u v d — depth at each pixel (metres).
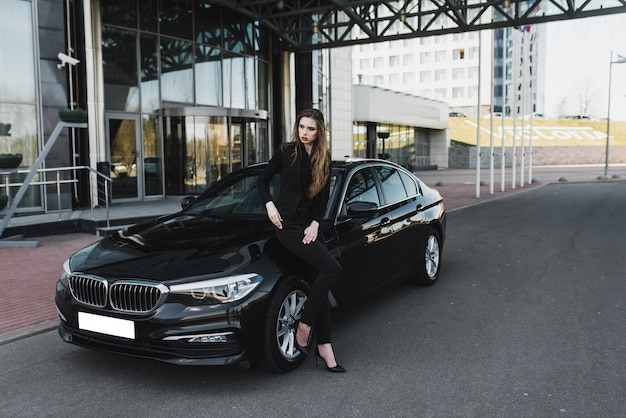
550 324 4.97
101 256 3.96
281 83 21.62
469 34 91.81
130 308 3.55
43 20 11.91
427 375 3.83
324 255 3.66
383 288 5.25
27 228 9.79
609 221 12.67
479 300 5.79
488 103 90.50
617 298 5.85
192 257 3.72
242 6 17.11
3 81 11.41
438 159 49.59
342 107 29.20
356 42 19.41
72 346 4.52
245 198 4.91
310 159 3.63
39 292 6.16
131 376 3.85
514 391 3.56
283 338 3.85
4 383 3.77
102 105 14.25
